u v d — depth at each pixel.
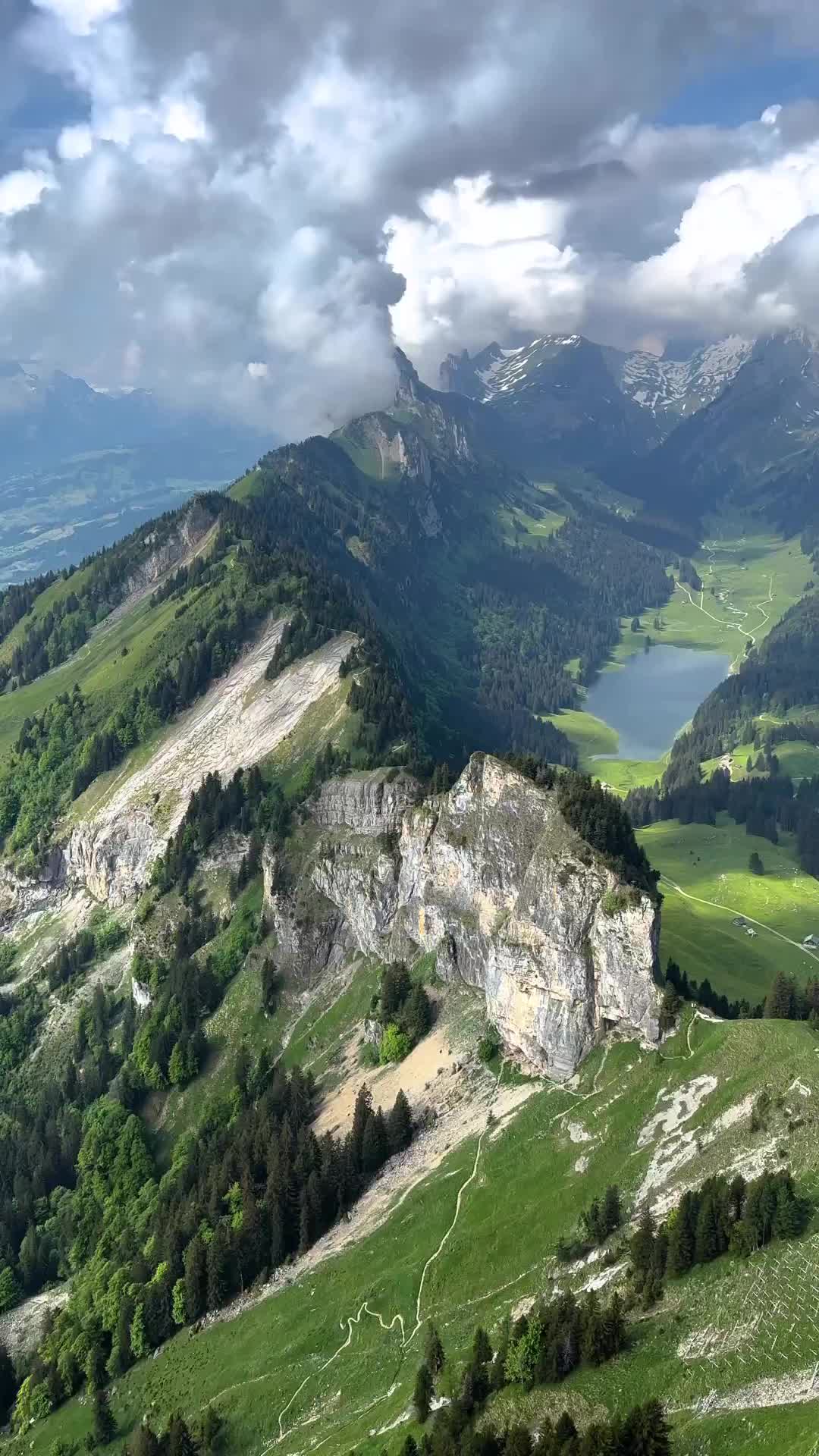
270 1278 149.50
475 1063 160.00
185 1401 138.12
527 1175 133.38
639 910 138.75
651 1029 137.00
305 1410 124.69
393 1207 144.25
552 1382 102.56
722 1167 111.94
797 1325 90.81
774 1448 81.88
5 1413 165.12
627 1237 113.06
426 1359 115.44
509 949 154.50
